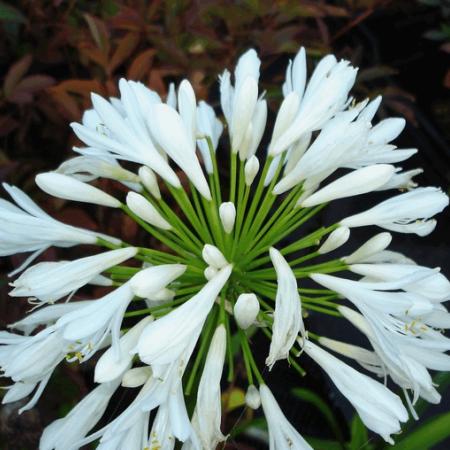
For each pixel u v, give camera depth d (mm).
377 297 188
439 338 204
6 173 329
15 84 348
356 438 283
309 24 536
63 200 332
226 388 358
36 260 309
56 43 403
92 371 355
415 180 482
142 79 375
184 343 168
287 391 374
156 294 189
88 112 243
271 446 195
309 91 217
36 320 197
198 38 356
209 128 240
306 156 200
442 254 430
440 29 520
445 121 522
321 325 392
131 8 360
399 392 268
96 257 191
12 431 327
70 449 176
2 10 359
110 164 224
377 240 205
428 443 255
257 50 401
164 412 183
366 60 545
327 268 205
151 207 200
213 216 205
